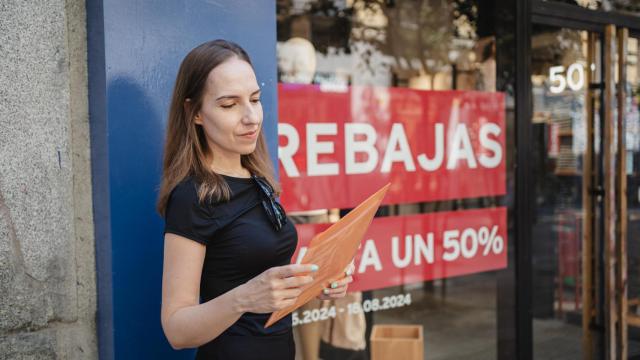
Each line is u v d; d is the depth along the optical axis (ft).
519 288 12.37
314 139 10.00
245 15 7.55
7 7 6.11
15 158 6.19
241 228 5.27
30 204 6.30
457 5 11.48
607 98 13.08
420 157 11.19
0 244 6.10
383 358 8.87
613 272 13.20
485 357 12.12
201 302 5.79
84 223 6.71
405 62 10.94
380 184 10.75
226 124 5.24
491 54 11.89
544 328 13.23
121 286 6.61
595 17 13.03
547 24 12.59
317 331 10.25
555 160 13.12
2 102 6.09
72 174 6.64
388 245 10.93
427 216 11.33
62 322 6.57
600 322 13.78
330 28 10.13
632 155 14.11
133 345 6.72
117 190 6.56
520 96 12.17
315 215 10.05
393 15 10.78
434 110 11.31
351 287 10.57
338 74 10.23
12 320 6.21
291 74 9.77
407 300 11.19
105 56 6.46
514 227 12.36
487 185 12.01
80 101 6.66
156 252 6.88
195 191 5.12
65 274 6.59
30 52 6.27
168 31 6.92
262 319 5.58
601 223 13.70
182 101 5.38
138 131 6.71
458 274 11.75
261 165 5.89
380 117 10.69
